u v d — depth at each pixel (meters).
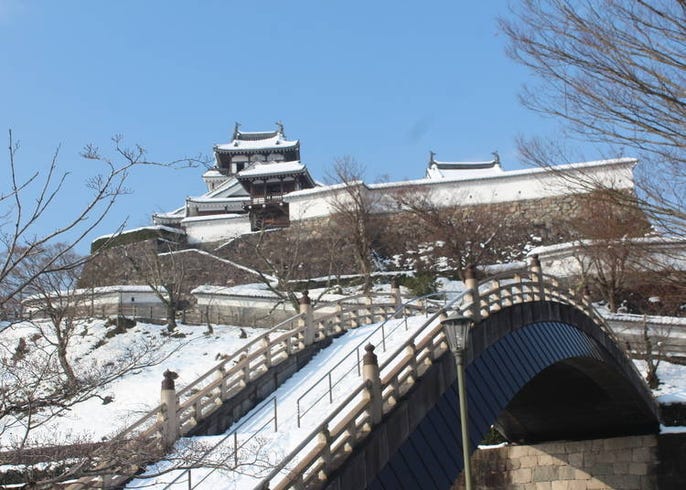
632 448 33.81
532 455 35.69
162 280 51.78
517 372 23.98
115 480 15.98
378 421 17.03
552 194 63.59
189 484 15.20
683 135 17.08
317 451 14.87
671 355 40.38
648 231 22.03
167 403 18.97
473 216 64.25
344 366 23.38
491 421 21.14
